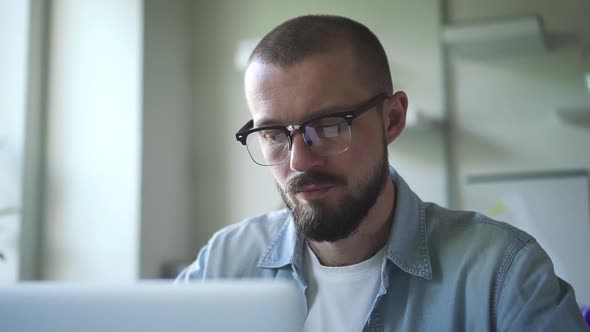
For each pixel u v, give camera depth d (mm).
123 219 2543
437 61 2621
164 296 564
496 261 875
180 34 2949
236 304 554
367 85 859
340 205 833
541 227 2389
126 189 2553
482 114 2545
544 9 2486
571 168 2395
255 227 1110
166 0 2822
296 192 842
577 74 2420
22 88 2572
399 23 2701
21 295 581
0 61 2600
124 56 2619
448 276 903
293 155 819
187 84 2994
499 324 837
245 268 1058
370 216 896
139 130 2561
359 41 868
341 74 829
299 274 966
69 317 572
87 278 2549
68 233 2600
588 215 2334
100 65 2643
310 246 975
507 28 2316
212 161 2957
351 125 831
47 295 578
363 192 846
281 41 839
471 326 862
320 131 828
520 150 2473
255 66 857
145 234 2553
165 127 2760
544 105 2461
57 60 2697
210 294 559
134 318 564
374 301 893
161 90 2740
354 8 2785
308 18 875
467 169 2537
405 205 959
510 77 2521
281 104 826
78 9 2697
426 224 979
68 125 2654
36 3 2656
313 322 934
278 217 1108
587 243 2320
